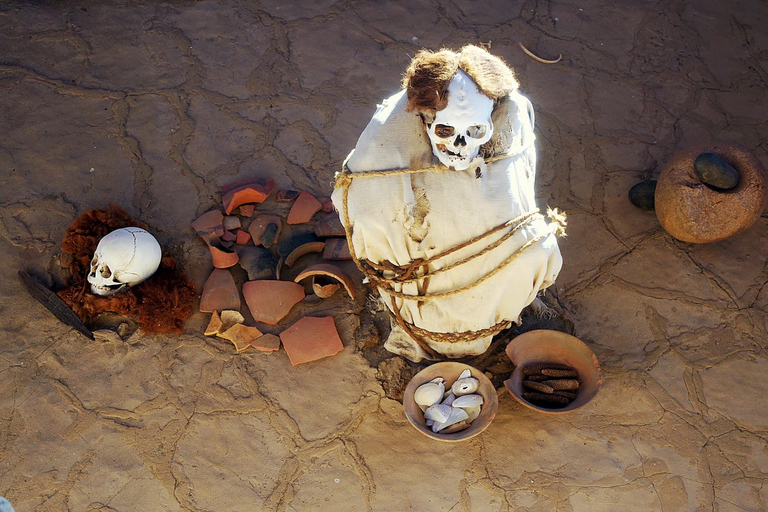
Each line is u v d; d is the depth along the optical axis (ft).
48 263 13.75
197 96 16.37
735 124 16.10
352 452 11.75
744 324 13.11
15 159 15.14
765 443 11.76
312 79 16.80
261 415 12.14
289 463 11.66
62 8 18.01
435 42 17.58
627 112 16.33
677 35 17.78
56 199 14.58
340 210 11.09
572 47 17.56
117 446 11.82
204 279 13.73
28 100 16.12
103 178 14.94
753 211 13.03
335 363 12.67
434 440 11.82
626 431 11.90
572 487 11.35
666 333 13.03
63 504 11.26
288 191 14.73
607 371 12.57
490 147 10.23
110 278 12.51
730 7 18.33
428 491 11.35
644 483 11.38
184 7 18.19
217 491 11.38
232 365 12.67
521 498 11.26
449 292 10.94
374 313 13.24
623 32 17.88
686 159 13.38
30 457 11.68
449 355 12.50
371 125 10.59
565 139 15.79
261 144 15.60
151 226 14.29
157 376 12.54
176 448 11.80
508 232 10.34
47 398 12.29
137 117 15.94
